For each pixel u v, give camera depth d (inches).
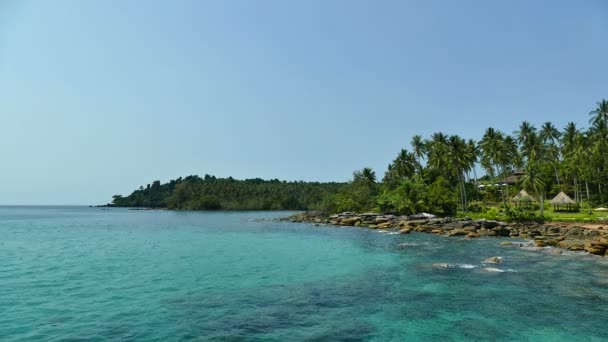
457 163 3253.0
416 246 1565.0
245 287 845.2
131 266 1112.2
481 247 1512.1
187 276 965.2
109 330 560.4
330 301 729.0
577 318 627.2
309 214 3890.3
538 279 911.7
